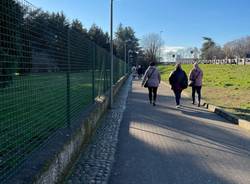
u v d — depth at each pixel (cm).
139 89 2550
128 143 772
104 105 1171
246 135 878
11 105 430
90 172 566
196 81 1462
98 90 1212
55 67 591
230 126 1002
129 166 605
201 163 629
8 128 447
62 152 516
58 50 604
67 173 546
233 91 2022
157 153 692
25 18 443
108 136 837
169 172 576
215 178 551
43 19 521
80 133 663
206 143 785
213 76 3616
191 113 1257
